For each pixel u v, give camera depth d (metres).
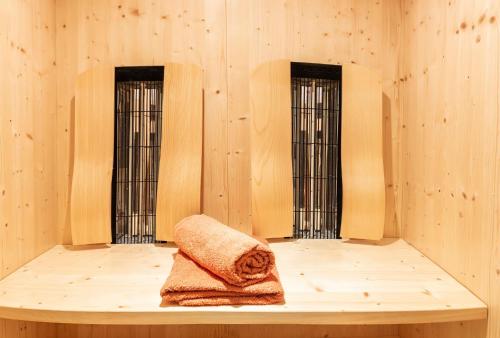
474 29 0.96
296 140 1.43
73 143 1.42
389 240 1.44
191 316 0.90
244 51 1.42
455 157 1.06
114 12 1.41
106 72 1.36
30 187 1.23
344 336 1.48
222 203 1.45
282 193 1.38
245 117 1.44
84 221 1.34
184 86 1.36
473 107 0.97
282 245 1.38
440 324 1.15
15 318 0.92
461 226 1.03
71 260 1.24
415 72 1.32
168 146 1.35
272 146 1.37
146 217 1.42
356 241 1.43
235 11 1.42
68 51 1.41
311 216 1.45
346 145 1.39
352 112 1.39
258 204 1.36
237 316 0.90
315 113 1.44
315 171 1.44
